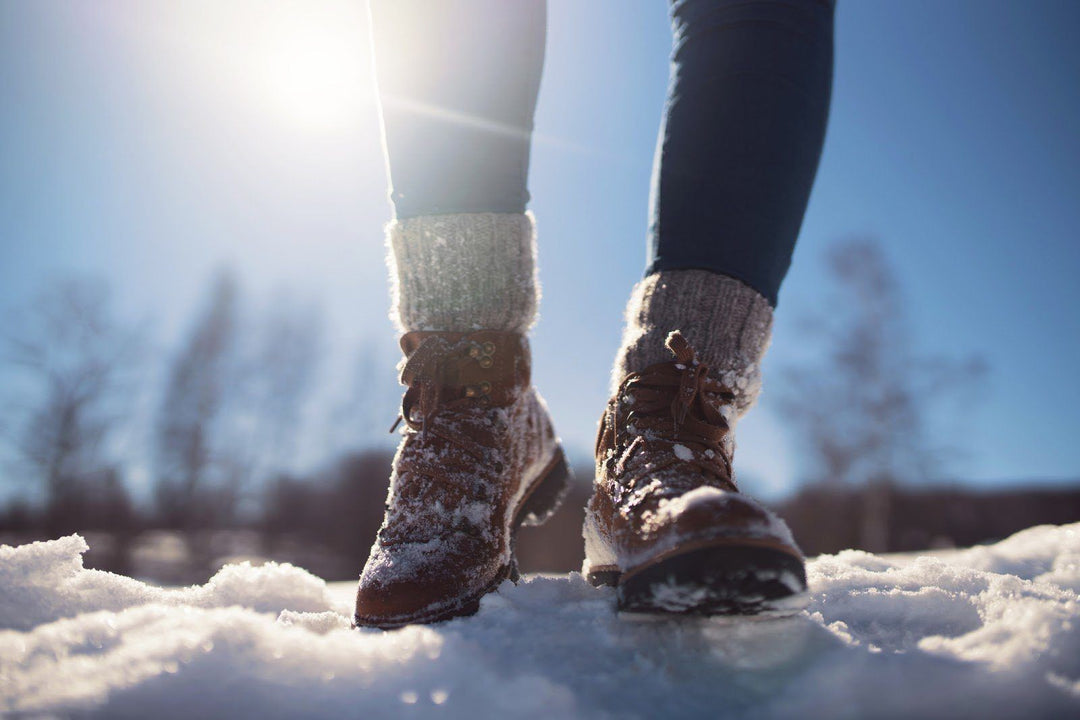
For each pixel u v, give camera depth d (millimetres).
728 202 632
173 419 9281
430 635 450
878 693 365
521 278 650
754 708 370
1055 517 7016
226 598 683
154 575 7273
